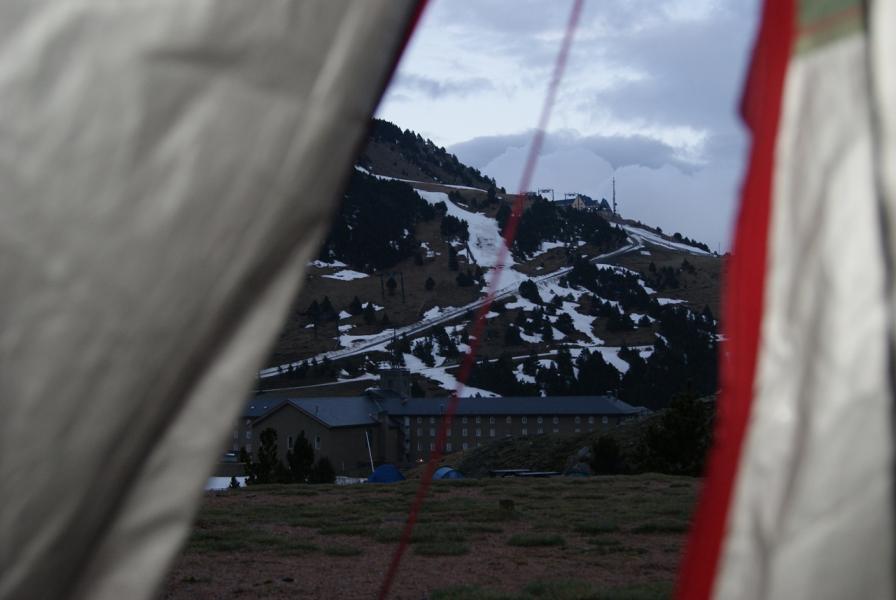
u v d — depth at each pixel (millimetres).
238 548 12047
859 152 2379
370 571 10445
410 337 170625
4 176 2045
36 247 2074
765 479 2367
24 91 2055
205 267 2225
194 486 2301
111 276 2135
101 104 2111
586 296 199875
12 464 2080
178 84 2178
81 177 2100
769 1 2508
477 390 143125
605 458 36438
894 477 2299
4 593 2096
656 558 11203
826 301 2369
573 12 3197
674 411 29469
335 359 157500
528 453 51969
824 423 2336
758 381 2400
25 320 2076
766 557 2340
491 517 15078
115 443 2180
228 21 2207
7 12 2053
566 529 13812
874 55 2271
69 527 2152
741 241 2463
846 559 2297
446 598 8672
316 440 97125
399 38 2484
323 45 2324
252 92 2250
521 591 9047
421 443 108875
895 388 2311
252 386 2338
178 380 2242
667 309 189750
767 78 2484
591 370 149000
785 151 2445
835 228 2379
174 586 9570
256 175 2258
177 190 2184
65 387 2113
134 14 2129
